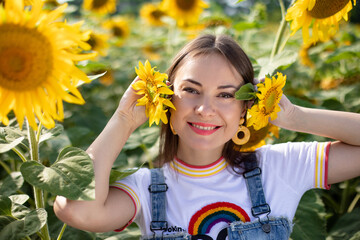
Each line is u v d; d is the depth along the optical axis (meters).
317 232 1.89
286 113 1.52
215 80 1.35
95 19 4.37
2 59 1.06
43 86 1.11
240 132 1.52
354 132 1.50
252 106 1.39
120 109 1.40
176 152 1.54
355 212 2.20
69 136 2.22
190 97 1.37
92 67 2.49
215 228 1.43
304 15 1.86
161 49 4.68
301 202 1.98
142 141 2.25
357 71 3.11
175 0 3.76
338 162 1.49
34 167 1.18
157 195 1.47
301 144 1.54
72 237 1.70
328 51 3.35
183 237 1.41
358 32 4.36
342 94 2.76
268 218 1.44
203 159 1.49
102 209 1.31
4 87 1.08
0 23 1.04
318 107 2.26
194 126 1.39
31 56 1.08
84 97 3.19
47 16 1.08
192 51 1.39
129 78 3.60
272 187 1.49
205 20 3.80
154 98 1.29
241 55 1.41
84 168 1.18
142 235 1.48
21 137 1.36
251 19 3.93
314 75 3.39
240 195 1.47
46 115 1.14
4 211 1.34
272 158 1.54
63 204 1.28
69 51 1.16
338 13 1.86
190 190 1.47
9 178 1.67
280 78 1.36
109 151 1.36
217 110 1.36
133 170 1.40
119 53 4.67
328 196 2.50
